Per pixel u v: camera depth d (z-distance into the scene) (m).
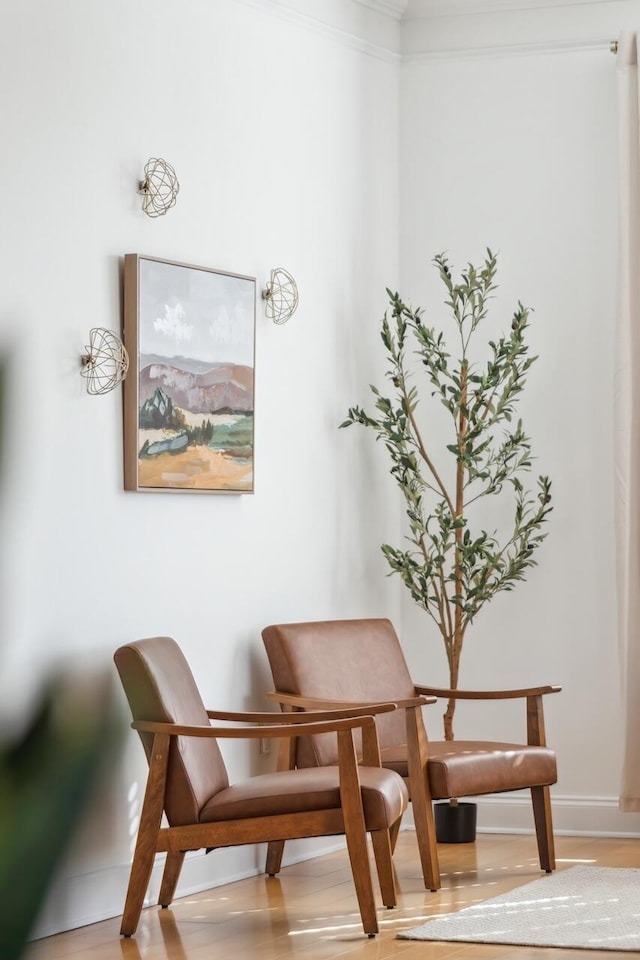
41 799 0.17
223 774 3.64
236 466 4.26
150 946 3.31
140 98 3.92
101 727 0.18
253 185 4.46
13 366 0.17
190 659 4.08
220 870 4.16
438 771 3.88
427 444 5.19
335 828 3.35
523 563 4.79
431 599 4.85
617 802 4.89
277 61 4.60
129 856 3.74
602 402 4.96
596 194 5.02
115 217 3.80
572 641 4.97
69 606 3.57
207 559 4.18
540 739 4.27
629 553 4.76
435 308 5.20
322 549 4.79
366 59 5.11
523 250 5.10
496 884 4.01
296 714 3.60
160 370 3.90
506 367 4.76
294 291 4.59
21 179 3.46
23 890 0.17
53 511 3.53
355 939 3.35
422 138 5.23
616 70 4.87
